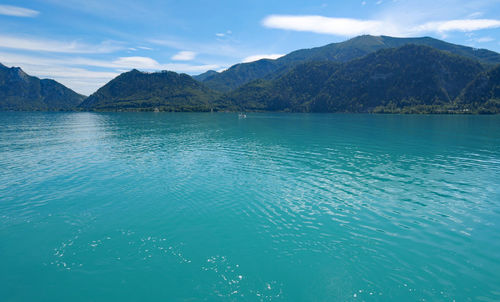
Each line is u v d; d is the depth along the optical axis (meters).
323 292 12.86
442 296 12.53
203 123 129.75
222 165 37.53
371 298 12.46
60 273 14.34
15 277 14.03
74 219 20.45
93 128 98.56
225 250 16.39
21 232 18.48
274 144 58.38
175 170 34.62
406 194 25.83
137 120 154.50
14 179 30.42
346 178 31.19
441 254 15.77
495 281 13.47
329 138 69.75
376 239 17.52
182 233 18.42
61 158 42.06
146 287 13.32
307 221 20.12
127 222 20.00
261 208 22.50
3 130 88.88
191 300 12.49
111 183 29.06
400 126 109.50
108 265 15.02
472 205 23.05
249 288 13.20
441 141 63.16
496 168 36.06
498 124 115.19
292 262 15.16
